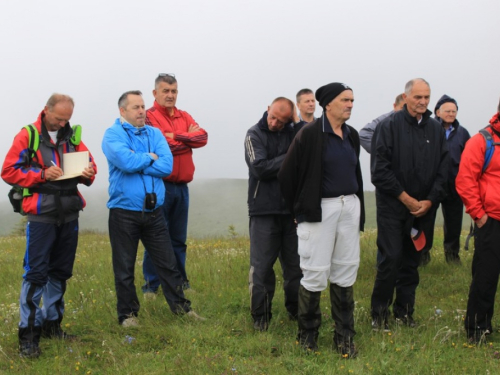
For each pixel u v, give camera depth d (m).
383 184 5.58
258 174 5.62
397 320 5.89
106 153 5.85
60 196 5.27
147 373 4.64
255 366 4.76
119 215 5.92
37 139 5.18
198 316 6.07
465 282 7.66
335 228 4.97
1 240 16.44
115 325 5.87
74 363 4.87
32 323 5.12
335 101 4.88
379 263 5.80
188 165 7.26
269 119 5.69
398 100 7.93
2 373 4.71
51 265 5.52
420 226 5.75
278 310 6.43
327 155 4.91
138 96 6.04
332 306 5.18
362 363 4.76
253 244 5.87
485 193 5.30
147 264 7.21
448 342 5.29
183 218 7.39
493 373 4.57
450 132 8.38
